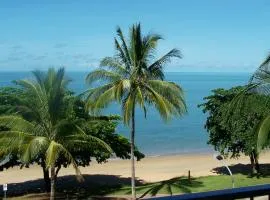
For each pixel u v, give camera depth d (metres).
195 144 87.12
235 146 44.59
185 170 55.31
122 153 40.62
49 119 28.31
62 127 27.98
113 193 37.69
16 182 47.53
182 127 112.44
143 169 56.69
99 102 31.50
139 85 32.28
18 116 27.70
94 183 46.00
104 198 35.69
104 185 43.94
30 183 46.62
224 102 42.47
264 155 61.75
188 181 40.50
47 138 27.78
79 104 33.75
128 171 54.69
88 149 34.25
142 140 92.94
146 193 36.41
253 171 45.31
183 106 32.22
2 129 34.12
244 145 42.50
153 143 89.12
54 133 28.50
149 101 32.44
